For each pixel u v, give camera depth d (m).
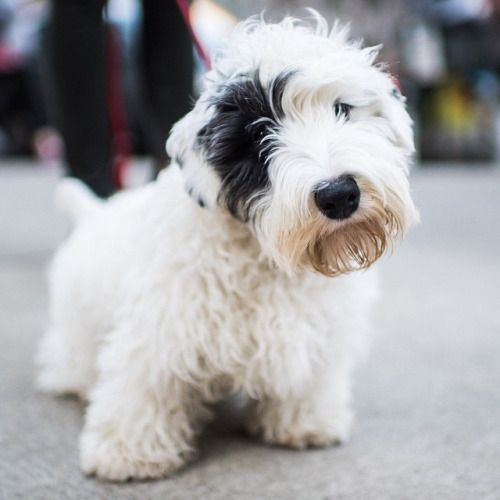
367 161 1.76
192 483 1.88
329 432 2.11
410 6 9.45
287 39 1.91
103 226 2.34
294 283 1.94
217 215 1.91
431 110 10.62
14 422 2.26
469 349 2.96
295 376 1.95
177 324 1.88
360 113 1.93
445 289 4.00
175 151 1.93
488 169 10.20
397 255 4.95
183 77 3.48
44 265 4.43
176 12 3.39
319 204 1.73
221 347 1.90
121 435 1.92
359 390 2.53
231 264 1.91
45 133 11.23
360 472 1.93
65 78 3.52
